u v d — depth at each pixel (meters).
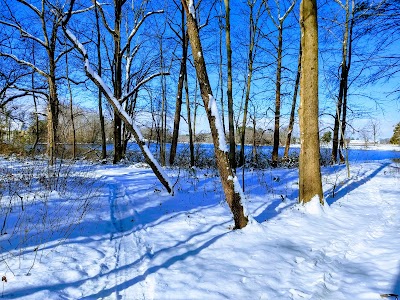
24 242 4.35
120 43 18.28
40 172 10.19
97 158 21.16
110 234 5.24
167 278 3.61
